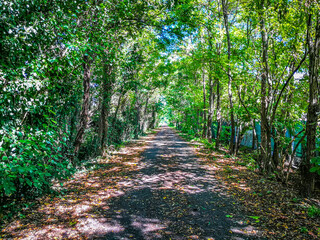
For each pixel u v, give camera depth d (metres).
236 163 9.05
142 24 7.80
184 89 19.33
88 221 3.64
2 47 3.43
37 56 3.97
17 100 3.69
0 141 3.40
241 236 3.18
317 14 4.68
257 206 4.32
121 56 7.08
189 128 25.66
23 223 3.49
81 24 5.46
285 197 4.79
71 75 5.27
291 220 3.64
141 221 3.69
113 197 4.85
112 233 3.27
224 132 16.44
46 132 4.23
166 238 3.14
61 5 4.45
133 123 21.12
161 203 4.52
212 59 9.23
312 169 3.16
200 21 8.55
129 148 13.66
